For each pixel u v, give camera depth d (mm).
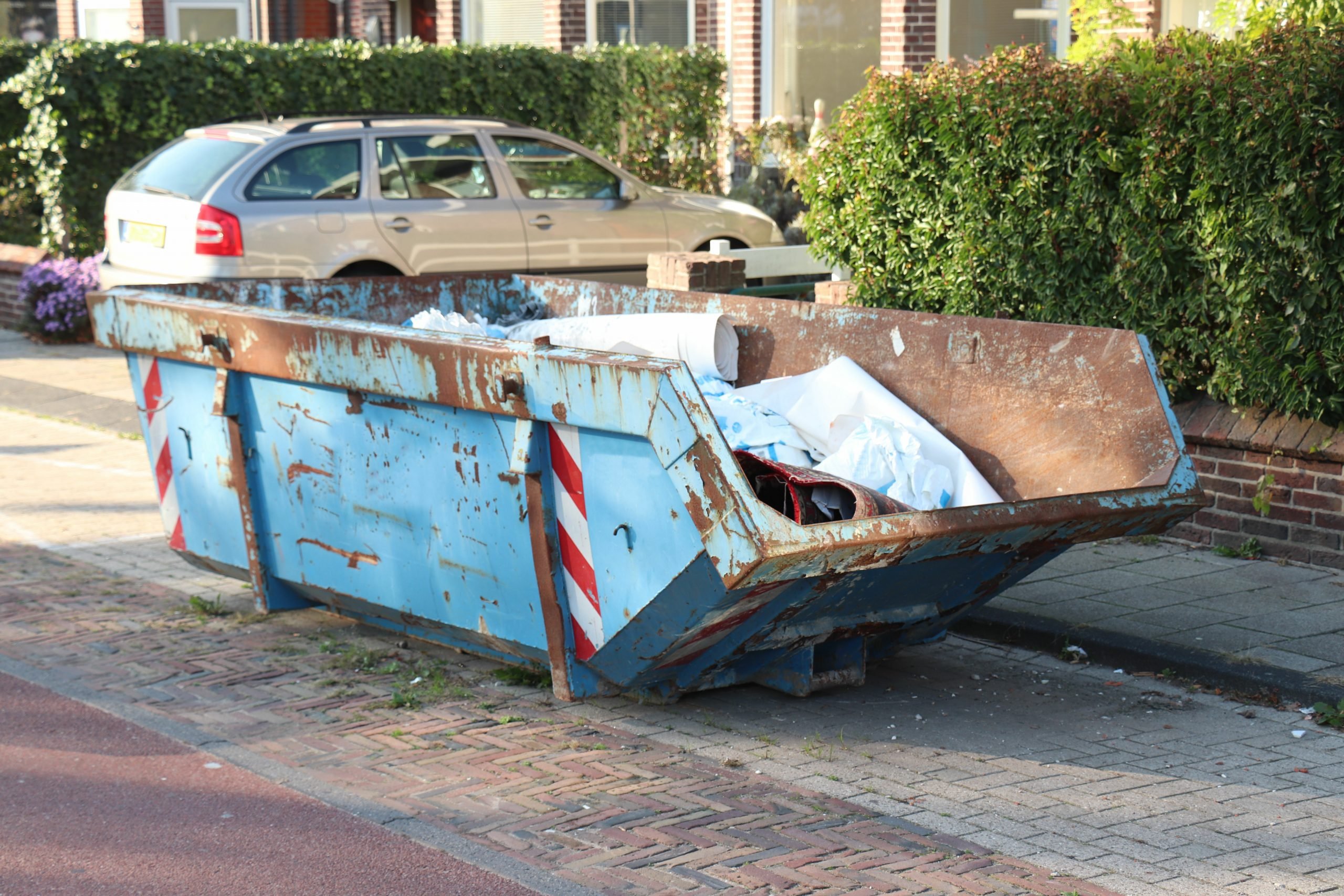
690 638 4938
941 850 4328
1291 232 6887
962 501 5492
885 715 5539
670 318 6844
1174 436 5176
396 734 5316
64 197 15312
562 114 16891
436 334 5293
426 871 4219
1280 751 5168
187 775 4969
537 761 5059
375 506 5742
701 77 16641
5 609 6945
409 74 16109
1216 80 7051
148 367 6691
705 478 4469
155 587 7316
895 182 8492
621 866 4219
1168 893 4062
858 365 6312
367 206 11914
